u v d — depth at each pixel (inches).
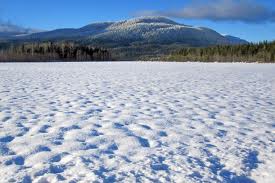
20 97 428.5
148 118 305.9
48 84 613.0
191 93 502.9
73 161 189.5
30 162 187.6
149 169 181.3
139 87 577.3
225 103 408.5
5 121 283.4
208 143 232.5
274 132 269.6
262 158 207.0
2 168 177.6
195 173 179.0
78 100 409.1
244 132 266.7
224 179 173.6
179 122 293.3
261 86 627.2
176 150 214.7
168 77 844.0
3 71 1085.8
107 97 440.8
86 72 1058.1
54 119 293.4
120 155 201.9
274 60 2925.7
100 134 247.1
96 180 165.2
